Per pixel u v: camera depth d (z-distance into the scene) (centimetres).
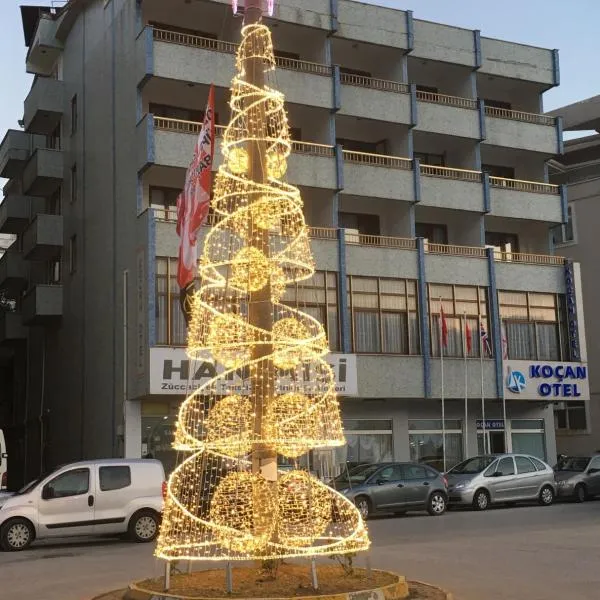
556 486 2789
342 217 3316
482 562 1331
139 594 930
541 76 3684
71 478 1731
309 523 1000
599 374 4016
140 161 2775
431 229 3512
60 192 3647
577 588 1081
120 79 3031
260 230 1033
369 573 1013
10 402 4656
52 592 1109
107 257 3028
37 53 3844
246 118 1066
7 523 1652
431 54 3394
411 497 2350
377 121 3234
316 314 2905
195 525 1035
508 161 3734
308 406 1005
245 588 927
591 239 4119
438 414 3241
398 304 3089
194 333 1048
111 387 2884
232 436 991
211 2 2930
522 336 3341
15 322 3953
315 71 3070
